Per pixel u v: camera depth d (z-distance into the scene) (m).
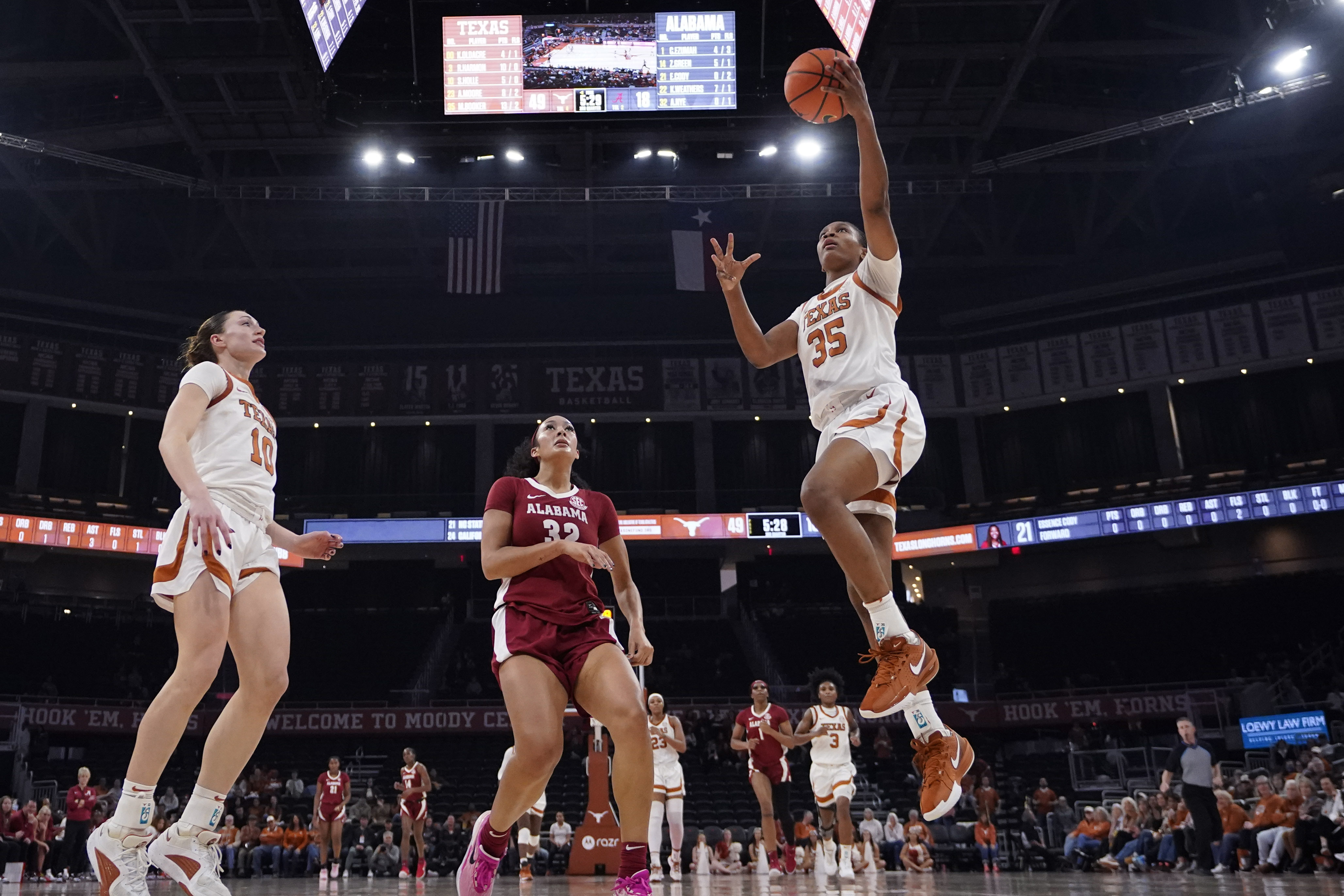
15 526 29.62
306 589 34.75
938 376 35.47
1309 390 32.25
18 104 27.97
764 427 35.97
